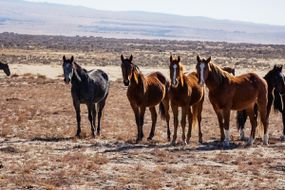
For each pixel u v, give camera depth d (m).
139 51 120.69
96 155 16.38
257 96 19.58
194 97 19.25
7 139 19.91
